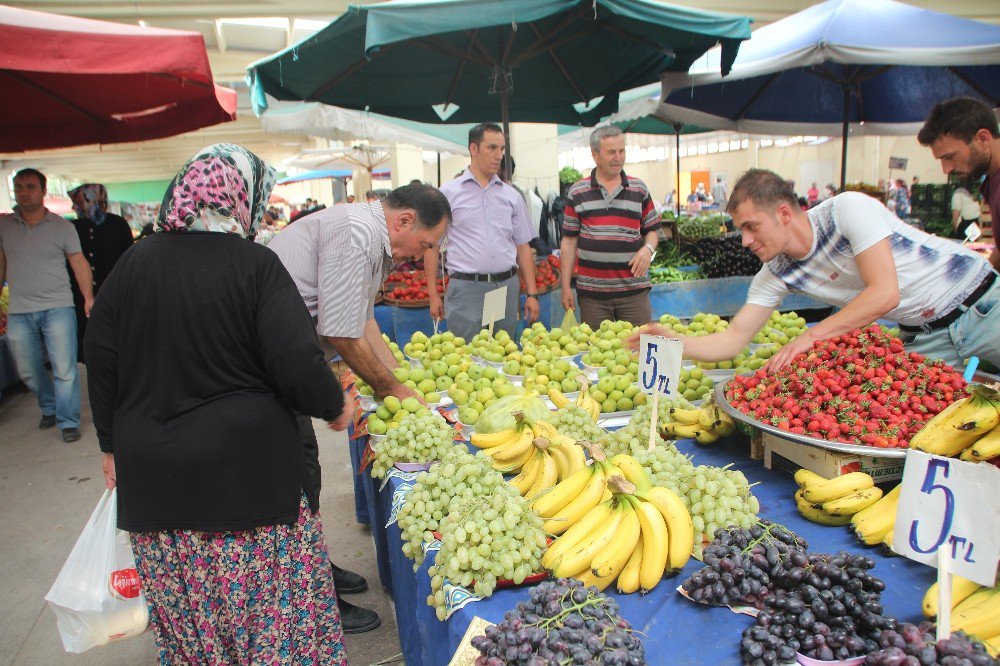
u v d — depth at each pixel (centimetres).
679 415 250
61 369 583
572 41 501
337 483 484
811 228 254
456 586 155
